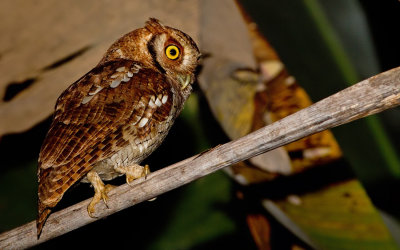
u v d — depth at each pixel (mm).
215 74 12305
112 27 12766
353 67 7777
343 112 5848
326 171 9945
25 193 16062
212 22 12484
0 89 13477
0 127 14648
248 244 16500
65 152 7656
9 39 12375
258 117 11352
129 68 9141
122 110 8352
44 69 13336
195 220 16828
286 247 12414
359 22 7691
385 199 8492
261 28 8117
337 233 9891
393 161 8094
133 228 17141
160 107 8820
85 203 7582
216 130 15297
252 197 12133
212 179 16531
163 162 16172
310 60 7926
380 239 9625
